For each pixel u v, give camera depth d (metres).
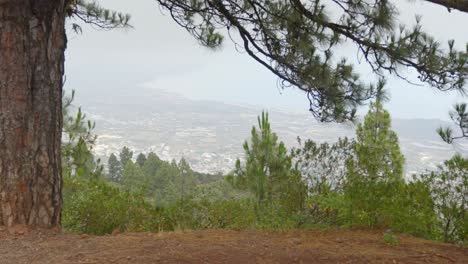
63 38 5.18
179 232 5.12
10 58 4.83
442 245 4.94
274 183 6.98
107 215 6.30
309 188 6.27
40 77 4.95
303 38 6.45
